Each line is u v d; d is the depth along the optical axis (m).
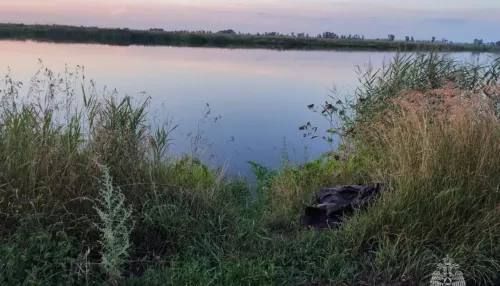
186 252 3.81
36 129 4.25
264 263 3.71
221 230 4.12
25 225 3.53
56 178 3.87
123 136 4.49
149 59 25.88
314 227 4.45
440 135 4.46
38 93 4.95
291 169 6.12
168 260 3.78
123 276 3.41
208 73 20.41
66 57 21.03
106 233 3.32
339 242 3.96
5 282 3.07
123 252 3.32
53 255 3.33
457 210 3.95
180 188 4.39
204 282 3.39
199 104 12.71
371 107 7.02
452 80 7.32
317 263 3.79
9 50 23.20
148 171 4.39
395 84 7.27
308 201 5.09
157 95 13.42
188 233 4.01
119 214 3.68
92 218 3.80
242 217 4.51
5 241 3.48
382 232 3.93
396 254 3.76
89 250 3.35
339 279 3.56
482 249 3.74
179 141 7.30
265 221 4.59
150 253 3.85
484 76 7.50
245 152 8.30
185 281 3.38
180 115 10.95
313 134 9.57
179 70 20.78
